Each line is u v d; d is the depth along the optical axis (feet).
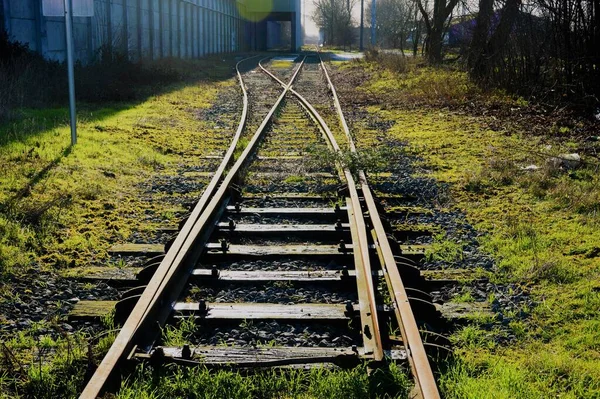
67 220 23.77
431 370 12.12
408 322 13.96
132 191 28.94
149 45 105.50
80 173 29.81
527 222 24.13
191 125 48.03
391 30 214.90
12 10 58.65
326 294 17.48
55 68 59.06
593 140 39.63
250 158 34.22
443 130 46.29
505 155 36.11
